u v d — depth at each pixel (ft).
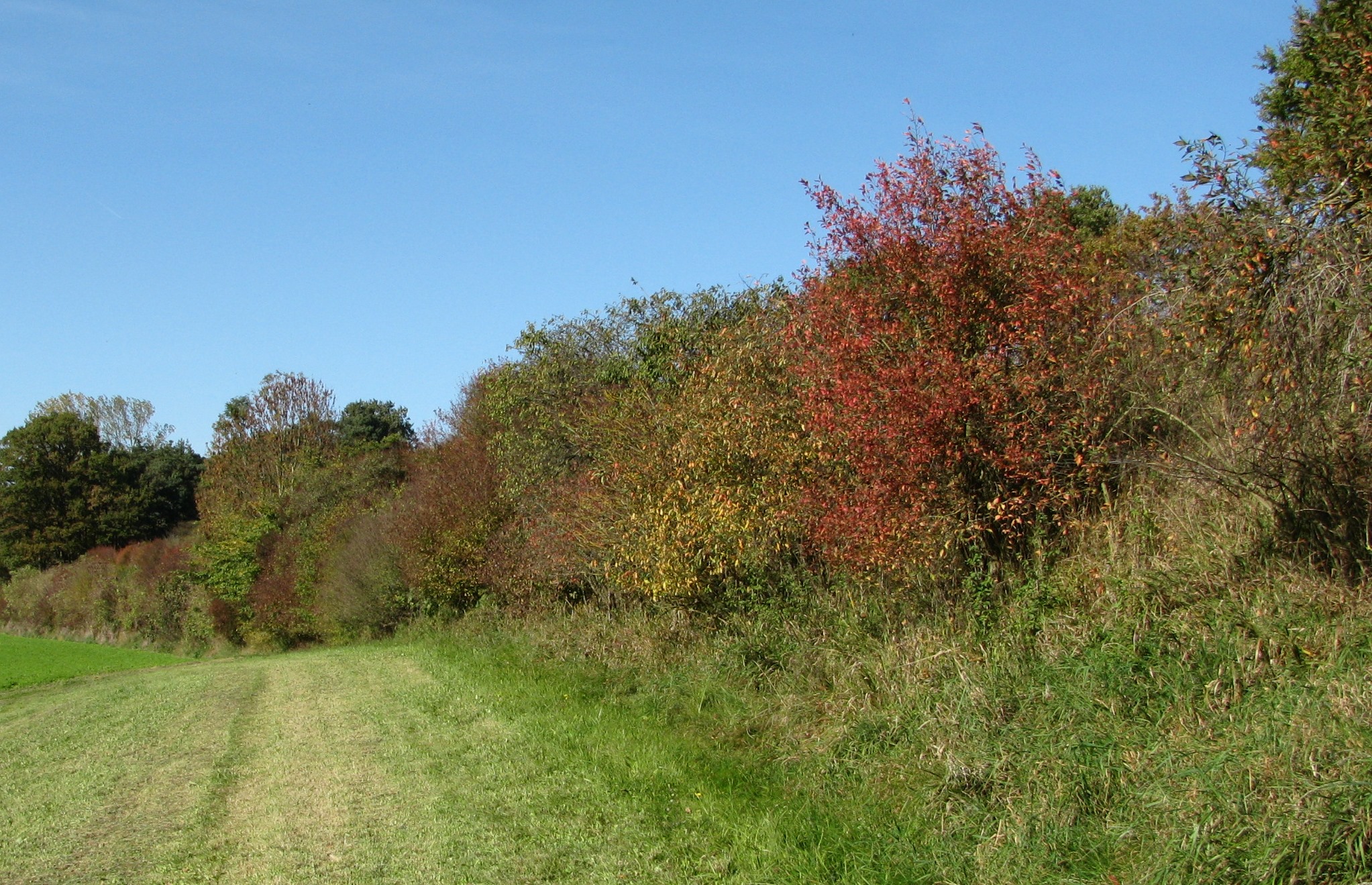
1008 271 32.65
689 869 22.41
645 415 52.70
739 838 24.00
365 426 216.33
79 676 101.45
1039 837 20.06
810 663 36.11
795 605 40.96
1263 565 25.39
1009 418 31.09
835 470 36.76
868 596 37.11
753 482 40.93
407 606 112.98
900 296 34.09
